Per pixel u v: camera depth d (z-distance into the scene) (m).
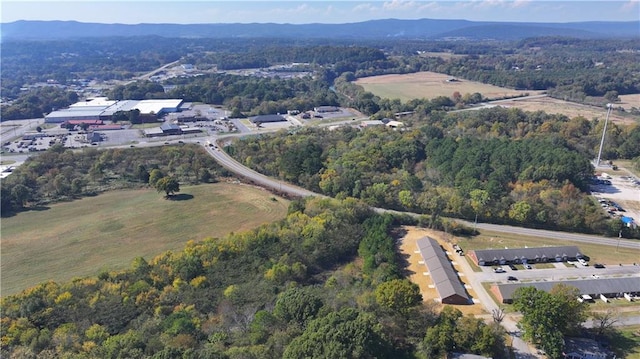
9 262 141.50
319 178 198.62
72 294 113.12
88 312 105.81
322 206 163.38
